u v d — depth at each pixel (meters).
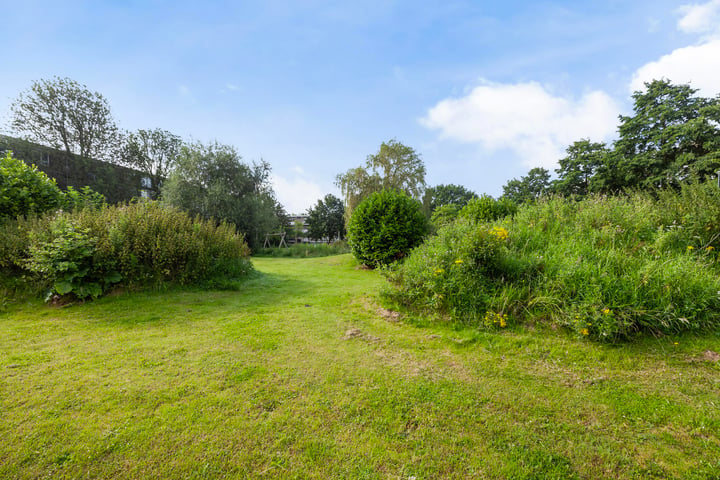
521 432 1.86
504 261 4.32
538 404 2.16
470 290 4.02
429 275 4.36
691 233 4.77
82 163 24.97
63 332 3.48
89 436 1.75
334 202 46.84
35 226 5.17
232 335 3.47
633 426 1.92
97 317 4.06
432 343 3.29
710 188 5.50
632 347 2.98
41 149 23.52
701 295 3.26
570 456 1.66
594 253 4.37
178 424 1.88
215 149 23.84
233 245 7.37
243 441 1.75
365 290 5.79
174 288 5.66
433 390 2.33
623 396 2.25
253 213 23.45
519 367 2.74
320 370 2.65
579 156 24.94
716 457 1.65
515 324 3.61
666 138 20.39
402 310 4.31
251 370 2.62
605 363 2.75
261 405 2.11
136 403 2.09
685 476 1.53
